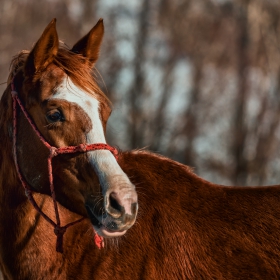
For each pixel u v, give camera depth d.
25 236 7.36
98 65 33.78
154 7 37.84
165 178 7.78
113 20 36.59
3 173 7.47
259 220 7.55
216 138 32.03
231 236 7.48
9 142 7.40
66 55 7.13
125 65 34.62
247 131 30.36
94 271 7.37
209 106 33.34
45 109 6.85
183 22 37.47
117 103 33.44
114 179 6.57
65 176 6.89
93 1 36.47
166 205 7.62
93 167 6.70
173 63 36.00
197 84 34.53
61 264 7.38
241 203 7.66
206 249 7.45
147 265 7.42
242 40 34.66
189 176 7.83
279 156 29.38
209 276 7.37
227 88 33.94
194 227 7.54
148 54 36.19
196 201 7.68
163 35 37.22
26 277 7.38
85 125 6.77
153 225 7.55
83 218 7.23
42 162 6.98
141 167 7.82
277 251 7.42
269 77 32.69
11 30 31.84
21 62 7.36
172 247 7.46
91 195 6.72
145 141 32.91
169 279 7.41
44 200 7.39
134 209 6.55
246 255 7.40
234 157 29.91
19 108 7.22
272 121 29.80
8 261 7.44
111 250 7.43
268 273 7.35
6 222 7.44
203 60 35.78
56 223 7.45
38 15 33.62
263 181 28.86
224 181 29.78
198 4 37.94
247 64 33.06
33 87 7.00
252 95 32.03
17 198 7.39
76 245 7.44
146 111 33.94
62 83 6.89
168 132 32.91
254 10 34.19
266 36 33.97
